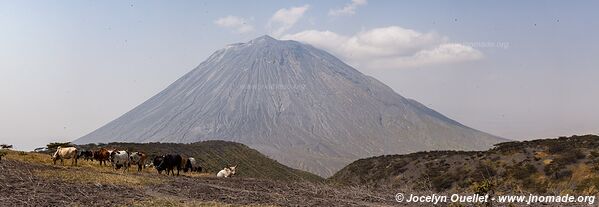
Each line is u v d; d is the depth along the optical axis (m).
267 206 24.53
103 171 40.44
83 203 23.41
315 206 25.27
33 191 25.70
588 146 54.59
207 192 29.59
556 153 55.19
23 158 46.09
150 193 28.42
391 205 27.25
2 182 27.88
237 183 36.03
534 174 51.62
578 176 47.78
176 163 43.78
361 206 26.03
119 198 25.33
